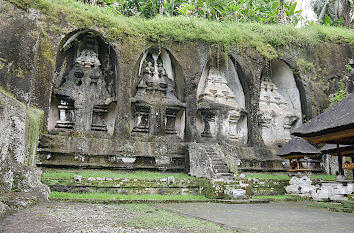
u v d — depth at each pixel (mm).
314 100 18344
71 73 14891
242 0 22562
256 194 13273
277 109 18750
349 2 23000
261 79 18891
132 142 13719
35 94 12766
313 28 19594
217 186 10930
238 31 17234
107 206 8180
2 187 6816
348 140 10531
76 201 8773
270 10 23562
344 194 10297
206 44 16516
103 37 14422
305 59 18703
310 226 5902
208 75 17469
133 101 14719
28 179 7949
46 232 4504
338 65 19125
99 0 18656
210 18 21906
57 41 13500
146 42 15383
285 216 7312
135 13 22250
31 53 12203
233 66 17516
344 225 6062
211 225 5691
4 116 7164
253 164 15789
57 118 14539
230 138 17031
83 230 4746
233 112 17094
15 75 11664
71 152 12570
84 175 10945
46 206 7238
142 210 7602
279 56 18078
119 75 14516
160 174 13148
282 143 18156
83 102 14680
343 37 19547
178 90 16375
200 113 16797
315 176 16031
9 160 7461
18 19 12469
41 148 12109
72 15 13898
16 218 5504
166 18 16391
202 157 12602
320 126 9109
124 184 10922
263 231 5277
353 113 8406
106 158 13094
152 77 16078
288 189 13625
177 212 7477
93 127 14680
